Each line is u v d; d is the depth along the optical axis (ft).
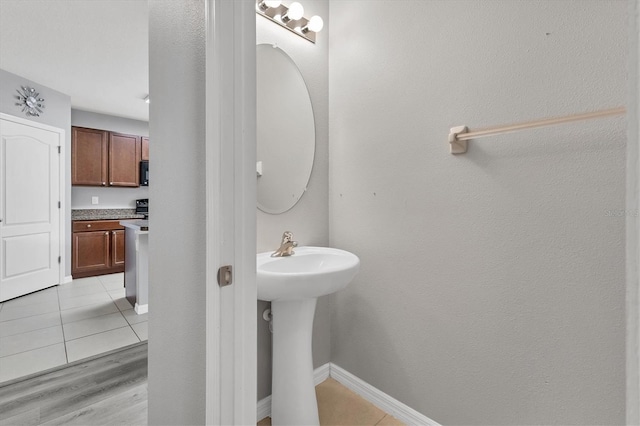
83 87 12.11
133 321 8.96
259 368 4.85
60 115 12.62
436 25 4.34
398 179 4.82
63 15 7.61
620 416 3.12
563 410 3.45
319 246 5.69
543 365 3.57
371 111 5.15
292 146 5.26
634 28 0.85
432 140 4.41
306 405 4.40
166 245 3.32
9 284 10.80
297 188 5.35
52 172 12.32
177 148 3.08
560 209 3.42
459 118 4.13
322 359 5.79
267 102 4.92
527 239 3.64
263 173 4.88
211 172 2.52
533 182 3.58
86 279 13.78
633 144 0.84
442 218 4.34
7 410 5.15
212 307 2.55
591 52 3.18
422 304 4.58
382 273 5.06
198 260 2.78
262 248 4.89
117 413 5.09
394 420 4.84
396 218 4.86
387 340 5.02
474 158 4.02
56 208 12.53
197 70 2.74
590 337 3.27
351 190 5.49
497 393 3.91
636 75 0.84
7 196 10.75
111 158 15.44
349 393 5.44
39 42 8.84
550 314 3.51
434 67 4.37
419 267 4.60
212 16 2.48
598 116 2.97
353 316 5.51
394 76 4.83
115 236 15.06
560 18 3.36
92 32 8.37
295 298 3.83
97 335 8.03
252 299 2.72
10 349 7.25
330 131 5.81
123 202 16.44
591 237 3.24
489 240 3.92
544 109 3.47
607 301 3.17
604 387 3.20
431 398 4.51
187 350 2.98
